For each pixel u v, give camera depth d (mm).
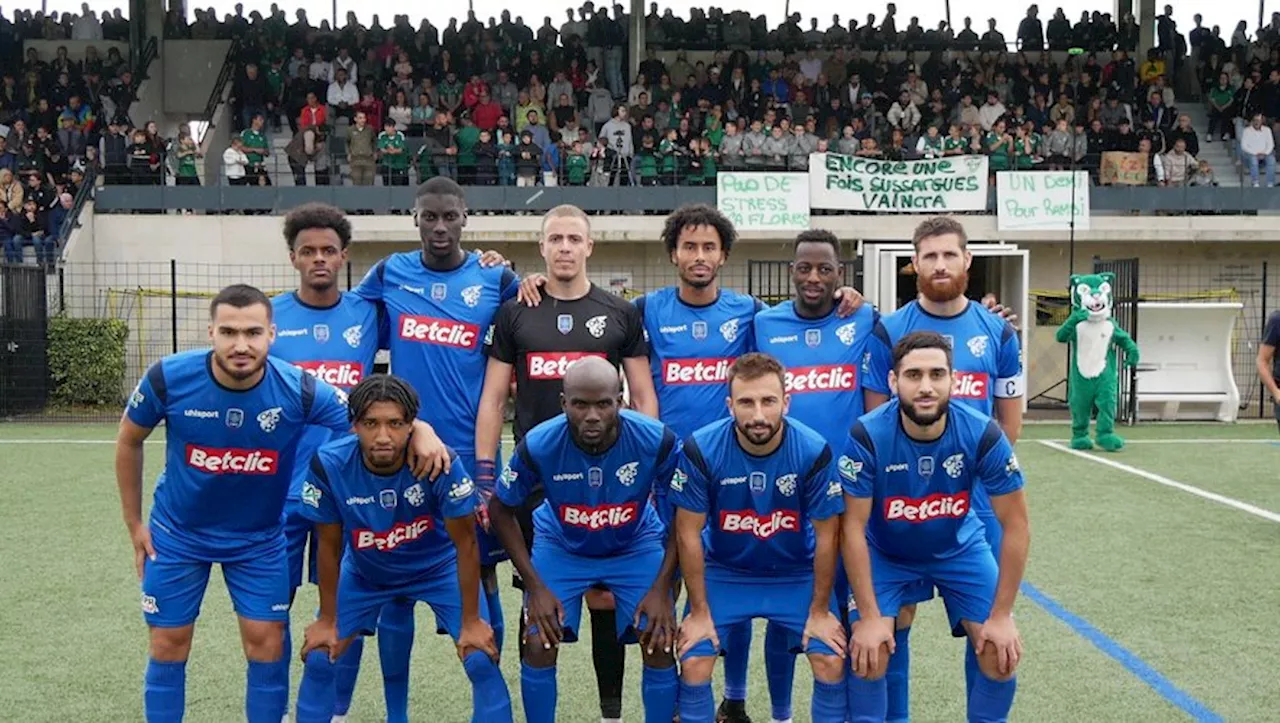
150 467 10531
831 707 3844
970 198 16234
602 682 4340
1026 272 15102
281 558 4078
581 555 4160
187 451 3867
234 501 3930
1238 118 19688
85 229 16172
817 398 4594
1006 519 3840
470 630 3939
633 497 4012
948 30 23094
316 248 4535
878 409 3939
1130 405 13930
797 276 4562
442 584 4098
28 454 11234
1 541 7379
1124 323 14328
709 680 3857
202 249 16453
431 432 3824
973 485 4078
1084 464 10625
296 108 19734
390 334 4828
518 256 16422
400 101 19047
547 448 3936
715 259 4590
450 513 3812
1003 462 3791
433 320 4746
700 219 4570
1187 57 22094
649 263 16719
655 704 3975
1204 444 12086
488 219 15836
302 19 21438
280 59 20250
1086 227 16078
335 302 4727
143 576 3918
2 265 14422
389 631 4246
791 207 16141
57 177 17250
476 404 4812
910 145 18578
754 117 19109
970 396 4430
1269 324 7805
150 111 21516
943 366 3658
